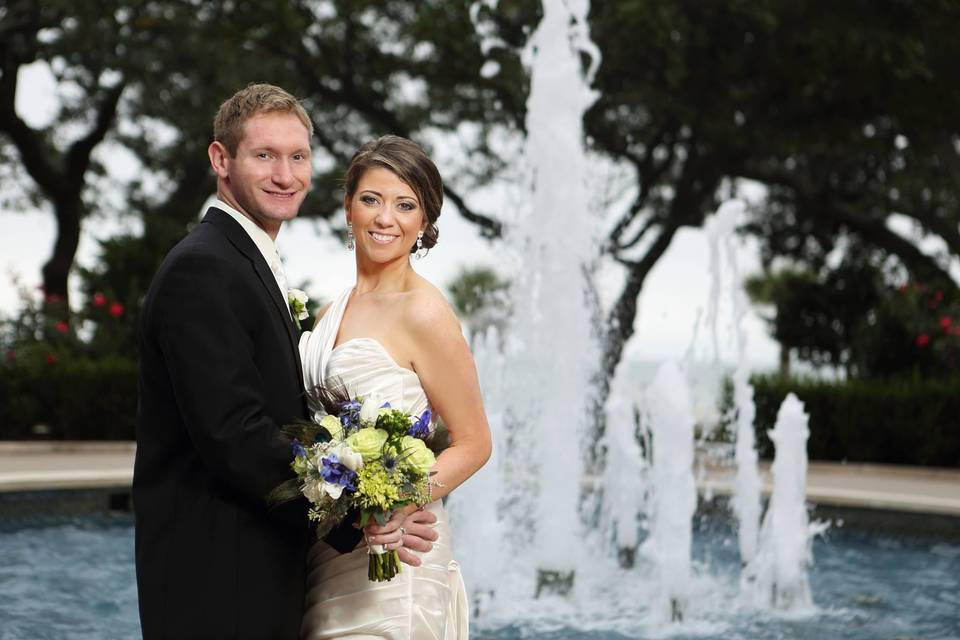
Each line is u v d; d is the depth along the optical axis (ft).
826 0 53.93
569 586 22.03
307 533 9.48
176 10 60.03
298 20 57.52
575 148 25.95
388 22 62.34
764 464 39.04
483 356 27.20
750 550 25.62
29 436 41.75
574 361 24.75
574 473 22.54
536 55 26.13
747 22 53.83
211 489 8.89
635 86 59.67
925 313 51.03
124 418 42.32
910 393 40.24
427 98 72.02
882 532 29.22
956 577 23.90
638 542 29.17
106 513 29.66
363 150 10.08
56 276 67.15
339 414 9.16
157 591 8.83
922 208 72.74
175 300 8.61
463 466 9.55
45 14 58.13
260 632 8.85
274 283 9.32
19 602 19.40
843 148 68.85
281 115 9.39
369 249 9.92
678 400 21.34
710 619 20.25
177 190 75.87
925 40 55.98
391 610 9.32
